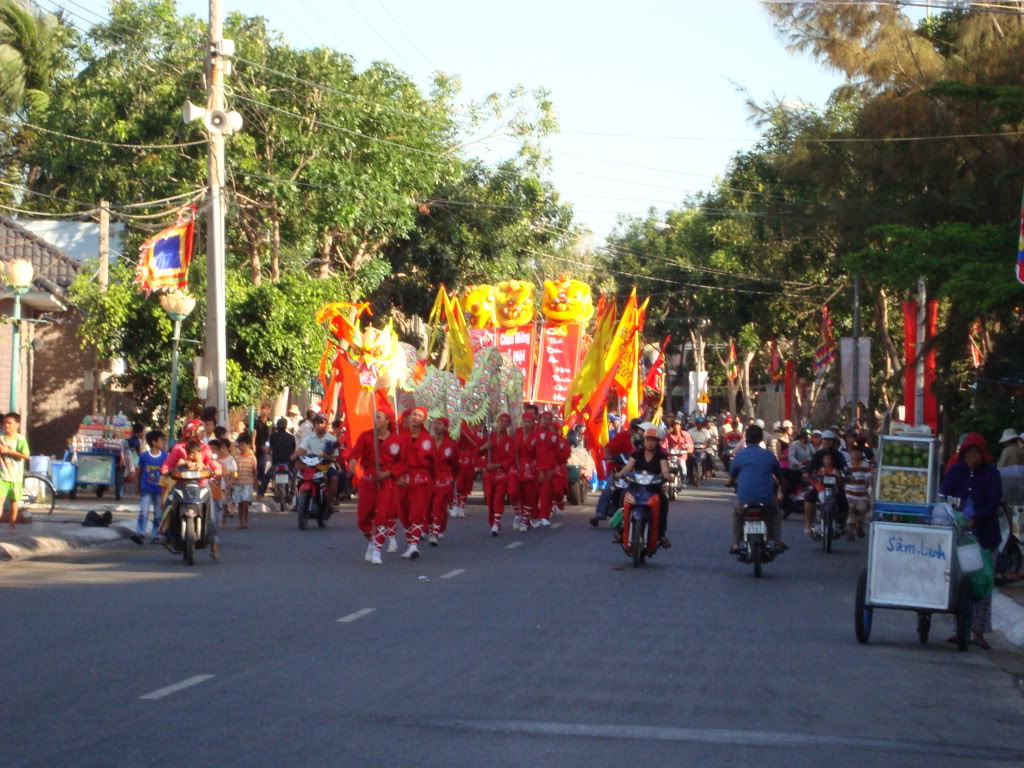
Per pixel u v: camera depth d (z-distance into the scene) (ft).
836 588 54.08
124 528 70.18
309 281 105.81
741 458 57.31
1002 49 85.61
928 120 88.63
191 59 110.52
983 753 26.22
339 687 29.84
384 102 115.55
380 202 113.50
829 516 70.03
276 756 23.36
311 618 40.63
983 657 38.88
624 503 60.29
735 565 61.11
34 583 49.37
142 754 23.30
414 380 74.28
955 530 39.27
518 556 62.18
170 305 81.20
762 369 247.70
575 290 110.83
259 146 113.39
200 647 34.94
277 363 102.58
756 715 28.58
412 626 39.40
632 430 79.97
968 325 78.23
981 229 62.23
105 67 115.96
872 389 159.02
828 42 96.58
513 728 26.25
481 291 111.96
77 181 113.60
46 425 116.16
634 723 27.20
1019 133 78.07
